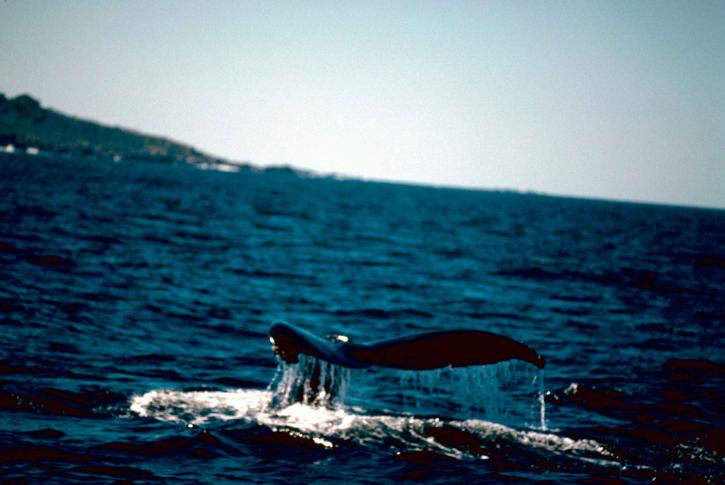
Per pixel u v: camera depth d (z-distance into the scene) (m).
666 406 35.16
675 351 50.47
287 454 25.16
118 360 37.44
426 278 87.19
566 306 70.62
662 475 25.38
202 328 48.72
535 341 52.22
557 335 55.12
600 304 73.19
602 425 31.53
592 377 40.88
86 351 38.59
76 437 25.28
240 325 51.09
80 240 89.25
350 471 24.05
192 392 32.47
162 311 52.72
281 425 27.72
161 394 31.61
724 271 119.19
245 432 26.86
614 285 90.19
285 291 69.56
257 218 171.50
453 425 29.44
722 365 45.75
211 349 42.69
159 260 80.81
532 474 24.78
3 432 24.97
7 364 33.91
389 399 33.88
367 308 63.75
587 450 27.80
